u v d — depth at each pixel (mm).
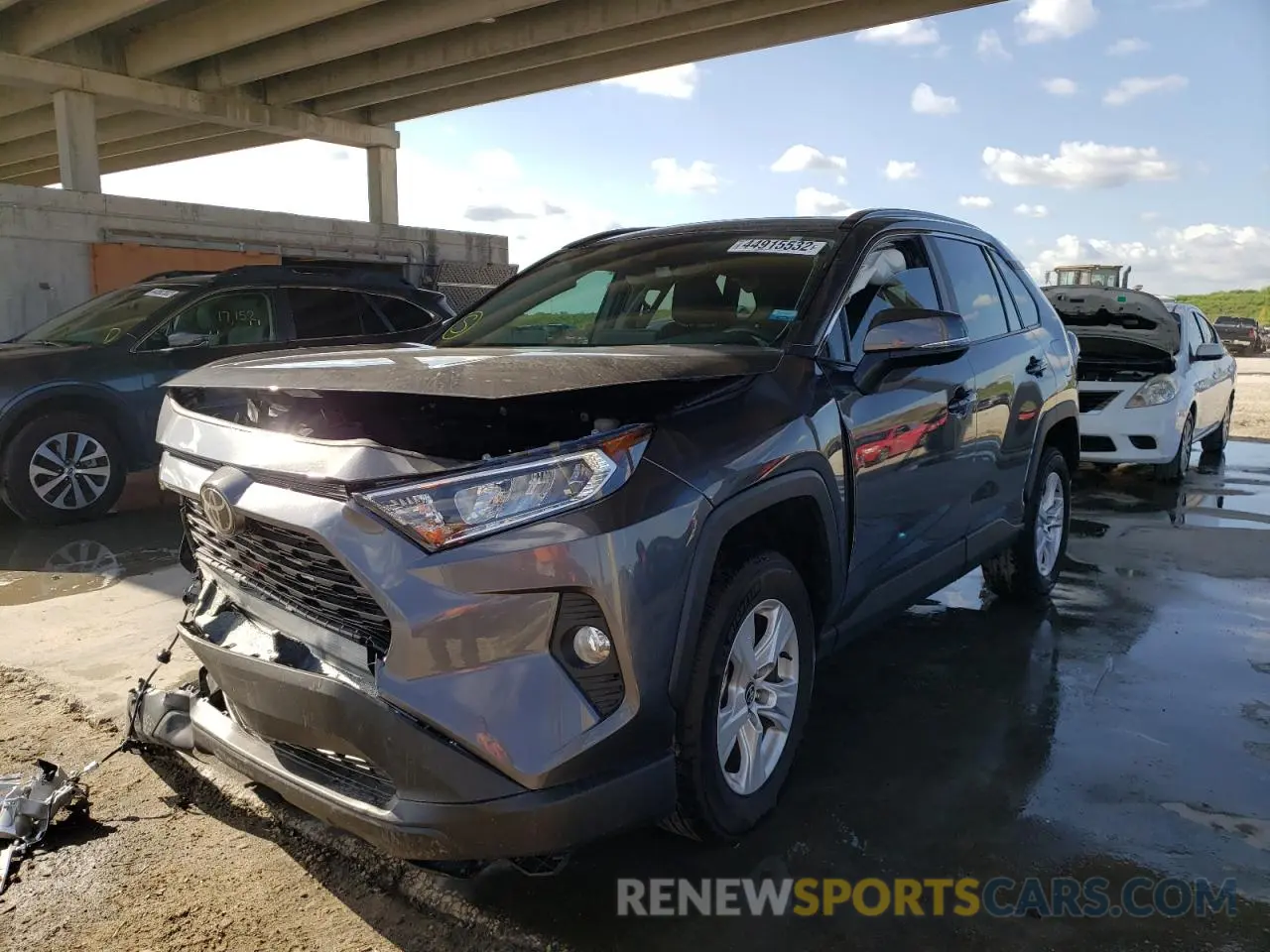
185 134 23344
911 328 3004
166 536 6539
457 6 14523
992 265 4422
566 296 3791
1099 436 8352
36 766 3062
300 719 2291
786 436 2656
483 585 2061
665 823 2568
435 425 2412
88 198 13094
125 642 4391
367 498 2102
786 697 2830
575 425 2342
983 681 3918
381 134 22203
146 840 2791
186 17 16344
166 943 2332
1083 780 3086
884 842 2738
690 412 2469
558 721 2104
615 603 2156
